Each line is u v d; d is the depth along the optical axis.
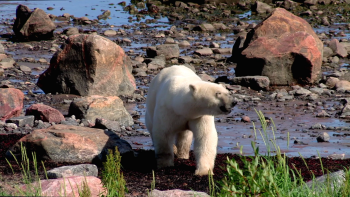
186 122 18.33
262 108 33.22
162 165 18.94
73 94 36.75
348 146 24.09
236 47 53.62
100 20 85.12
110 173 13.52
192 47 62.28
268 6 89.50
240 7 93.12
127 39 65.94
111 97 29.94
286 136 25.97
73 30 70.81
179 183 16.55
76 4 107.06
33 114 29.16
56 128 20.38
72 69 36.69
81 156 19.06
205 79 42.91
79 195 13.52
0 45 53.72
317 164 19.73
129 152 19.86
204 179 17.11
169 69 20.19
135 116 31.25
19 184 14.58
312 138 25.64
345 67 50.09
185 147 20.73
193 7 93.56
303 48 41.16
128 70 39.78
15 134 24.52
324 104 34.41
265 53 41.56
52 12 93.06
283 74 41.22
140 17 87.88
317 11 88.12
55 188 13.34
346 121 29.66
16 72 45.31
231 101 16.92
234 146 23.97
